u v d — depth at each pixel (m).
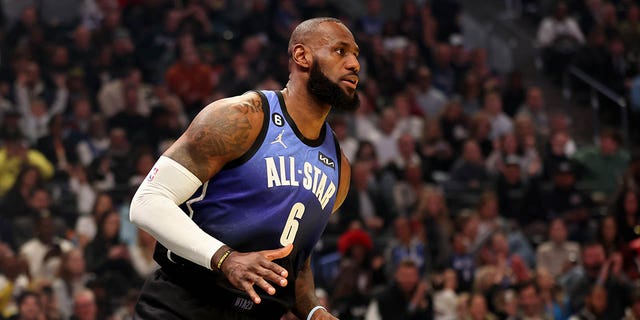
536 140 23.12
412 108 24.33
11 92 22.61
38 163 19.94
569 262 18.16
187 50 23.81
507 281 16.61
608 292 16.06
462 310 15.83
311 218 6.26
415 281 15.97
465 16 32.12
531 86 29.23
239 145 5.93
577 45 29.11
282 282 5.60
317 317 6.71
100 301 15.66
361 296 16.39
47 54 24.45
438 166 22.59
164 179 5.83
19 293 14.95
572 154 23.03
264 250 6.08
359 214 19.69
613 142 22.88
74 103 22.03
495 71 28.88
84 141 21.05
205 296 6.17
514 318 15.88
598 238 18.47
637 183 21.05
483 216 19.06
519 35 30.78
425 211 18.94
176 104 22.44
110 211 17.22
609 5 31.19
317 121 6.28
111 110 22.81
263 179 6.02
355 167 20.08
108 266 16.44
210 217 6.02
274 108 6.14
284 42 27.56
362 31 28.48
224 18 28.80
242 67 24.78
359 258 17.12
